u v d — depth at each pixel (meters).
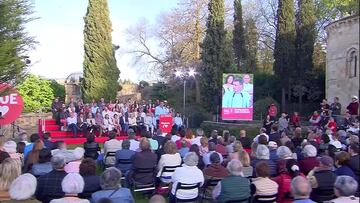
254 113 32.09
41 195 6.39
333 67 31.72
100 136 22.08
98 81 33.66
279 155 8.24
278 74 35.47
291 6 34.97
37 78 32.09
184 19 42.84
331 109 21.94
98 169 12.21
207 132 27.73
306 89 35.38
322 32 43.34
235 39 38.62
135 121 23.23
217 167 7.97
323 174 6.88
